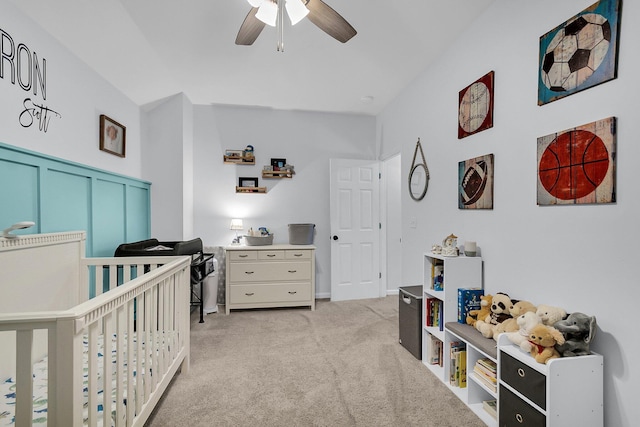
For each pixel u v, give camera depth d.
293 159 4.25
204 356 2.48
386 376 2.18
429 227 2.93
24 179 1.90
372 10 2.18
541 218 1.72
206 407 1.82
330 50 2.70
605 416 1.38
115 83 2.91
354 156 4.42
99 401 1.47
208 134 4.04
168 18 2.23
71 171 2.31
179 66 2.96
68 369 0.98
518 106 1.88
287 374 2.20
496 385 1.67
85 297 2.21
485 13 2.17
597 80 1.41
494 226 2.08
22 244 1.68
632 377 1.29
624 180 1.31
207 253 3.87
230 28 2.36
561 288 1.60
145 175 3.59
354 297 4.21
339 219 4.15
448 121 2.63
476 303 2.11
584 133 1.47
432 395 1.95
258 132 4.16
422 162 3.06
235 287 3.60
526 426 1.42
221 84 3.38
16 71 1.84
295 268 3.71
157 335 1.81
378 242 4.32
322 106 4.07
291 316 3.48
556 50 1.61
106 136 2.78
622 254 1.32
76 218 2.40
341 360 2.41
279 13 1.64
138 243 2.92
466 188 2.36
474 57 2.29
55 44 2.16
